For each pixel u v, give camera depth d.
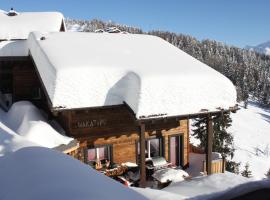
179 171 14.77
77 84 13.59
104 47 17.73
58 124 16.44
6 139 10.07
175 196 9.48
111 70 14.26
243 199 7.04
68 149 13.99
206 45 187.25
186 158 17.80
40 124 14.19
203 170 16.02
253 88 137.50
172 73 14.32
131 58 16.08
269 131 88.38
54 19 25.00
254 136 81.31
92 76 13.88
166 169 15.11
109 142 16.11
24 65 19.66
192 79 14.35
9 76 20.48
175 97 13.92
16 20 23.98
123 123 16.33
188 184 12.75
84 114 15.44
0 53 19.31
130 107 13.75
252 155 62.91
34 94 19.86
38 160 7.93
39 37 18.23
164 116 13.65
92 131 15.69
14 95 19.67
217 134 28.94
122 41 19.66
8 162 8.00
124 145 16.50
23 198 6.21
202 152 19.34
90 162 15.92
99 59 15.30
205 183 12.45
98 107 13.88
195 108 14.32
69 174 7.21
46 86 14.33
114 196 6.49
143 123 13.66
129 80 14.05
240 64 154.75
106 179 7.59
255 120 99.06
